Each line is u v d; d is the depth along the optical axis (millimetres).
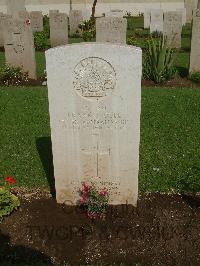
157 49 3439
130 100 1344
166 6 8695
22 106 2643
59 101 1356
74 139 1414
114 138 1406
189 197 1584
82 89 1334
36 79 3428
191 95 2877
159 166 1849
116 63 1296
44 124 2352
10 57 3404
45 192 1629
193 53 3369
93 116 1373
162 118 2432
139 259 1268
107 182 1484
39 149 2031
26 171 1807
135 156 1432
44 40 4867
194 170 1807
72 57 1296
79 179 1482
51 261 1260
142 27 6934
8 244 1322
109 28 3775
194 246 1313
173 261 1258
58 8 8773
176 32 4855
